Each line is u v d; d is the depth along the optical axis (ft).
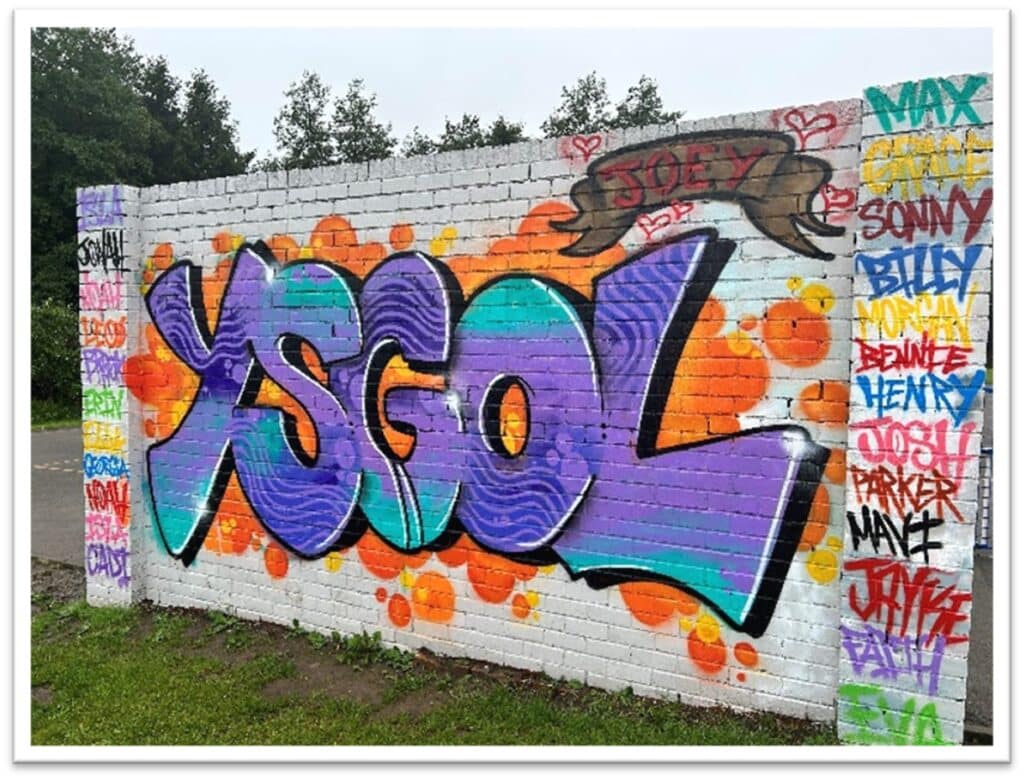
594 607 13.20
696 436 12.30
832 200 11.24
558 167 13.19
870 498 10.85
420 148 119.24
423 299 14.49
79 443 46.52
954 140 10.28
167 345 17.63
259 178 16.19
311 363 15.81
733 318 11.96
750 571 11.98
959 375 10.33
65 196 79.51
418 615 14.84
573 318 13.15
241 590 16.92
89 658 15.10
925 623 10.61
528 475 13.66
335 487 15.65
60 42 82.69
